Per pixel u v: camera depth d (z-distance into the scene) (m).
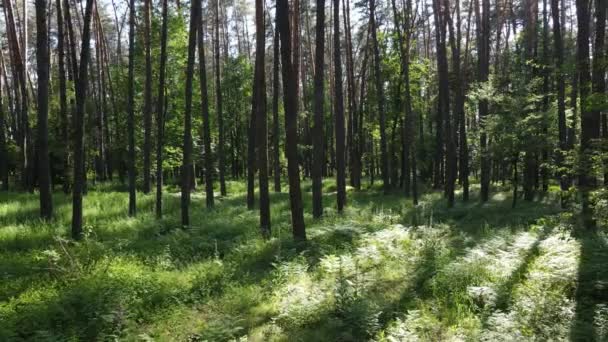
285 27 11.55
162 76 16.95
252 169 19.52
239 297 7.85
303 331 6.53
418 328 6.25
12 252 10.70
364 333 6.28
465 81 29.33
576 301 6.78
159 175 16.78
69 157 23.66
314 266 9.45
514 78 19.16
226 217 16.27
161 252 10.66
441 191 30.25
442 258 9.48
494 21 35.66
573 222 8.53
